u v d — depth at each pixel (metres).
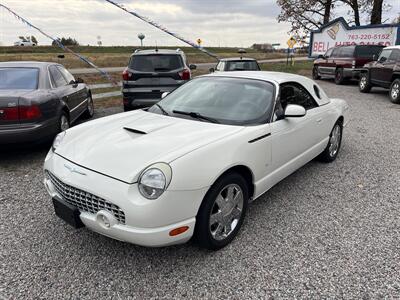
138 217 2.32
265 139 3.19
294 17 28.77
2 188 4.16
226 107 3.47
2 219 3.40
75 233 3.15
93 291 2.42
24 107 4.75
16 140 4.76
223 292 2.42
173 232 2.44
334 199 3.87
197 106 3.59
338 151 5.31
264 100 3.50
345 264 2.71
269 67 24.12
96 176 2.51
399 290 2.42
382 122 7.86
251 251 2.88
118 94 12.10
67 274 2.60
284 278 2.55
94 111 9.12
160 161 2.44
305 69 22.67
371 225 3.30
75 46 52.38
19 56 29.98
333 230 3.21
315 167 4.90
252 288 2.45
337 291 2.42
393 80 10.64
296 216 3.48
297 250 2.89
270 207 3.68
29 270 2.64
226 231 2.94
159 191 2.34
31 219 3.41
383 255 2.82
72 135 3.24
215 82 3.92
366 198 3.90
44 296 2.37
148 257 2.80
